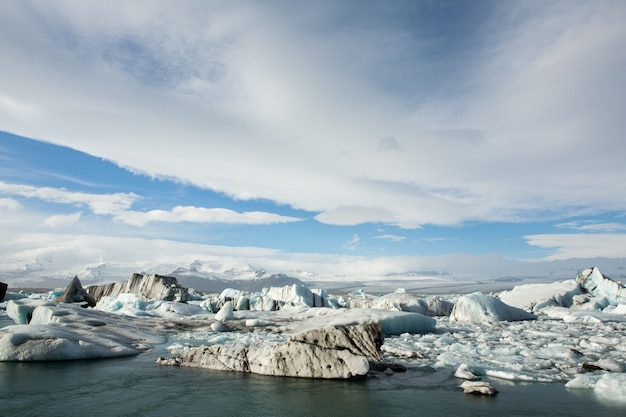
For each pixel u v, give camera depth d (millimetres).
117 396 6582
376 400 6430
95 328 13344
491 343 13539
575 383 7320
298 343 8547
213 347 9461
